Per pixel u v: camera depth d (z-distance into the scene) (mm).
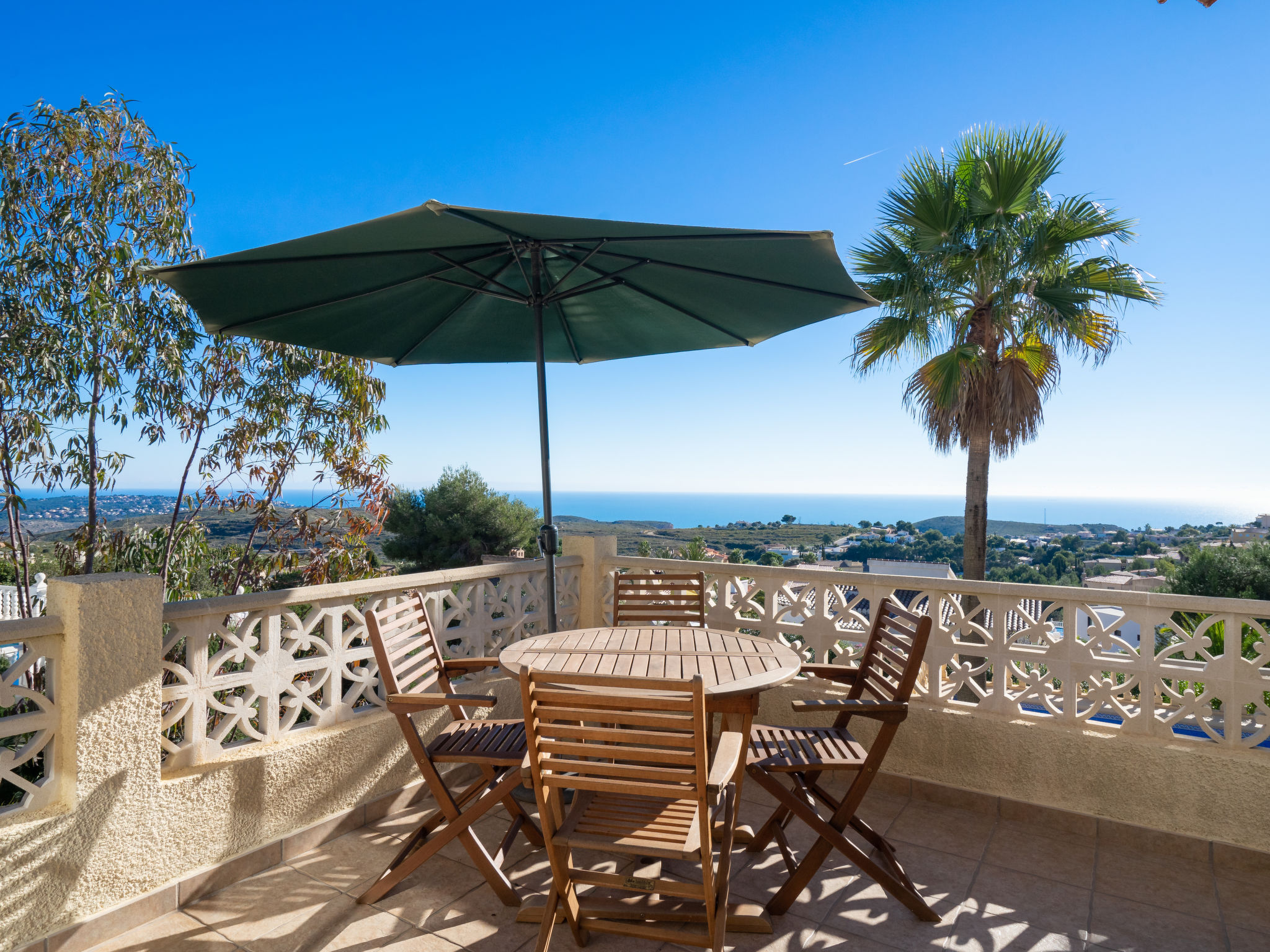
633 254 2998
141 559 6305
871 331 8188
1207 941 2369
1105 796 3109
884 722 2492
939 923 2482
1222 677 2959
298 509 7293
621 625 3949
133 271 5793
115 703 2312
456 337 4137
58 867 2170
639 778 2031
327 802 3068
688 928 2412
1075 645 3258
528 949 2322
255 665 2895
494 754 2594
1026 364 7820
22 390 5605
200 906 2525
